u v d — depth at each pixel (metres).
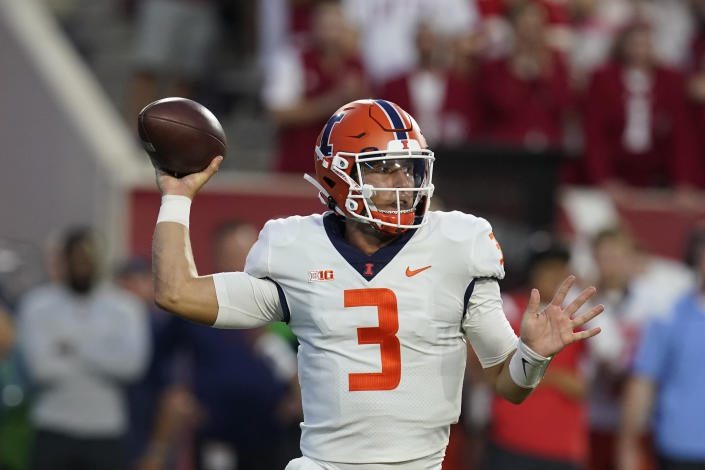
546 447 22.42
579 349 22.75
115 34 41.47
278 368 24.27
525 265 25.56
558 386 22.41
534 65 31.00
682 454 22.66
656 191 32.31
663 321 22.89
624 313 25.53
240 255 24.52
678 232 31.03
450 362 12.77
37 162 31.75
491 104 30.61
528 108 30.83
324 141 12.97
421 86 30.23
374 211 12.59
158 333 24.59
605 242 25.62
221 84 38.31
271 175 31.69
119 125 34.94
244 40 39.66
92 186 30.72
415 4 31.86
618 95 31.70
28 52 32.22
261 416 24.11
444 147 27.39
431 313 12.59
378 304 12.55
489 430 23.05
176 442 26.31
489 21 31.42
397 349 12.56
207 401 24.09
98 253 24.27
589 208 30.64
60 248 24.14
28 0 34.12
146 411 25.47
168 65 35.91
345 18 30.20
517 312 22.80
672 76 32.22
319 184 13.16
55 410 23.80
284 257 12.81
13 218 31.75
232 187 29.38
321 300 12.65
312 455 12.80
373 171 12.69
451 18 31.58
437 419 12.71
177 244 12.91
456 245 12.70
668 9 36.16
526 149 27.33
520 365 12.60
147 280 26.50
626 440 23.23
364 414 12.55
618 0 35.72
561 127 31.45
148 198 30.59
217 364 24.11
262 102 38.09
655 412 23.17
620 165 32.09
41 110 31.88
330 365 12.64
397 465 12.63
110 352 23.83
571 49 32.91
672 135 32.16
